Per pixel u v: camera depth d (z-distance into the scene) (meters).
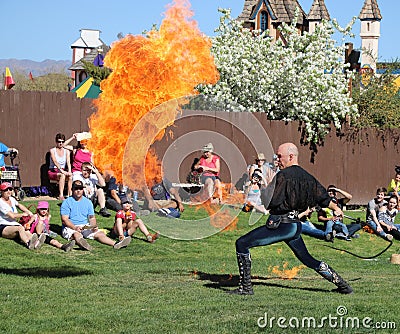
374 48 59.75
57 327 6.93
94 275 10.29
